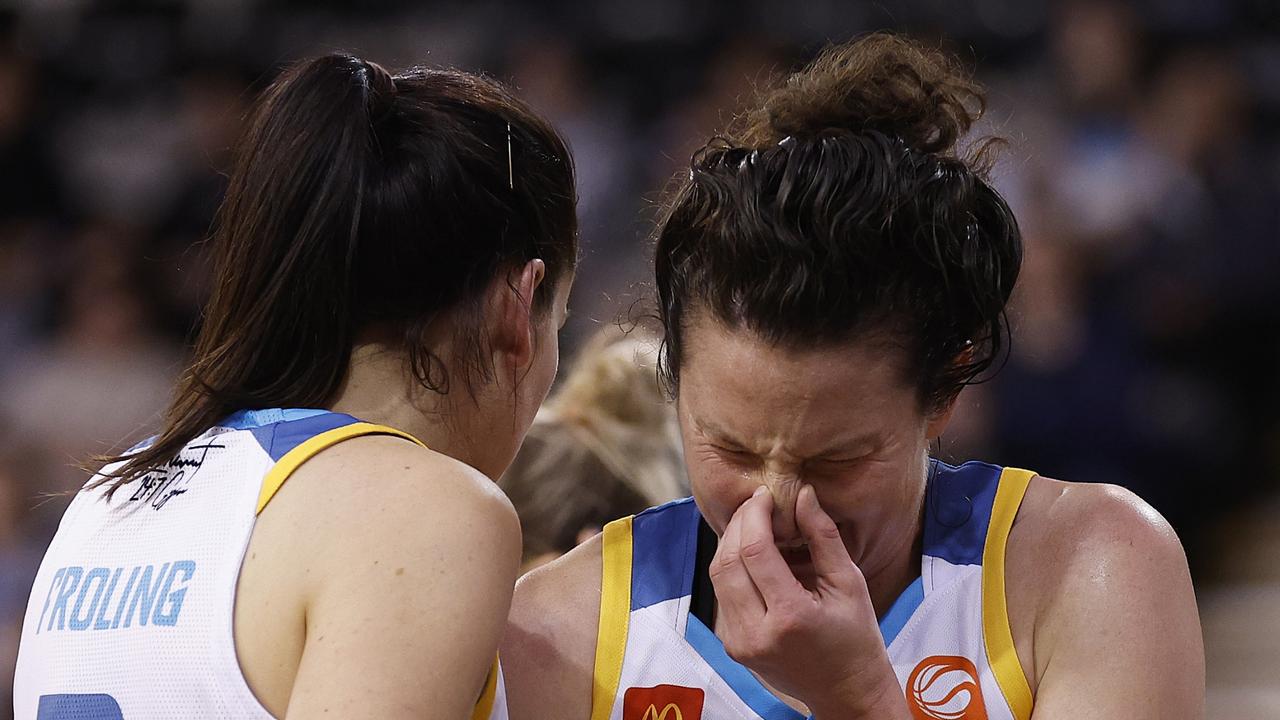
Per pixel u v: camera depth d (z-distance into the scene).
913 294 4.17
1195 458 16.05
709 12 23.08
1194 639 4.62
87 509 4.69
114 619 4.23
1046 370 15.11
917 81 4.51
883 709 4.32
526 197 4.79
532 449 7.05
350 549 3.99
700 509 4.62
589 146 20.36
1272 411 17.84
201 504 4.30
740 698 4.73
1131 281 16.83
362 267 4.50
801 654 4.26
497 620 4.07
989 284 4.34
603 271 16.25
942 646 4.69
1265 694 12.77
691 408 4.39
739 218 4.10
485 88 4.95
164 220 20.67
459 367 4.69
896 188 4.09
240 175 4.65
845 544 4.52
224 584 4.09
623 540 5.07
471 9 23.62
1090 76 19.64
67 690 4.24
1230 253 17.69
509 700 4.77
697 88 22.38
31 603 4.61
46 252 20.56
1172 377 16.66
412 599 3.92
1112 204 17.69
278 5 23.86
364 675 3.80
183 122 22.30
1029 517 4.84
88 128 22.55
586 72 22.92
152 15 23.92
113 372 18.52
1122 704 4.39
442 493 4.11
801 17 22.55
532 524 6.98
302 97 4.59
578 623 4.91
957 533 4.85
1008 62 21.58
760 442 4.25
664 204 5.17
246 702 3.97
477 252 4.63
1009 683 4.61
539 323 4.96
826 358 4.09
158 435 4.79
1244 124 19.89
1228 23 20.78
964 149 4.67
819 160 4.12
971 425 14.25
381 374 4.62
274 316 4.52
